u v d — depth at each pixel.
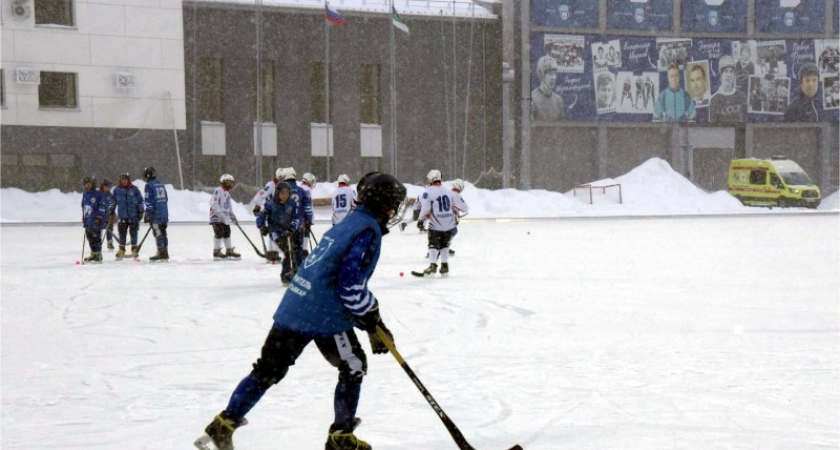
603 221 59.31
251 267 26.73
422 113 85.56
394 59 77.50
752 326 14.52
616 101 91.06
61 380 10.58
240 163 78.88
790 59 94.69
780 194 77.62
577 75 89.94
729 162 97.31
